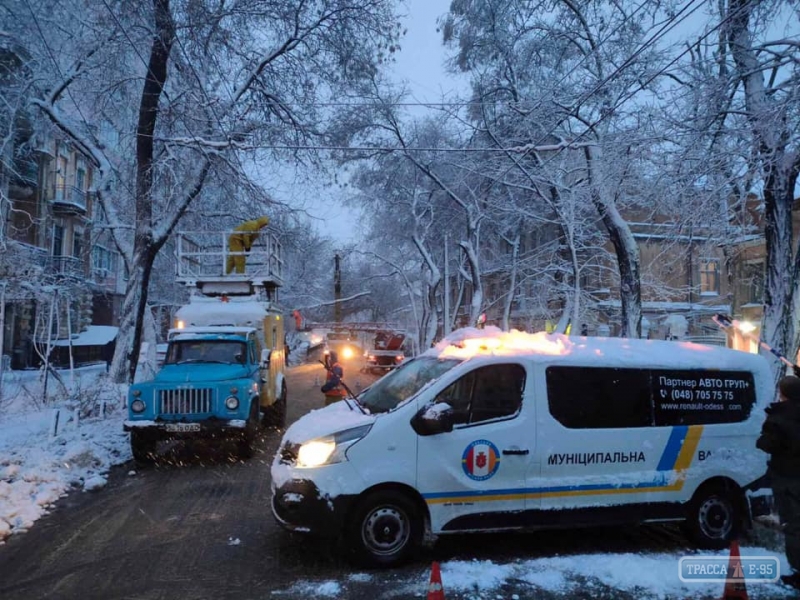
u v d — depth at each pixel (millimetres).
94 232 21406
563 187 16828
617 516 5715
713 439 6062
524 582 5047
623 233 13984
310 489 5227
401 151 23906
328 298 53344
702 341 25281
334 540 5992
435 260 33594
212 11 15109
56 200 28016
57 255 28125
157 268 28766
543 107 15227
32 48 16016
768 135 9305
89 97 17062
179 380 9875
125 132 17422
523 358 5750
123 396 14602
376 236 33188
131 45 14641
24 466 8641
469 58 22375
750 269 23562
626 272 14039
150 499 7645
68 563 5461
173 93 17375
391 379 6699
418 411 5441
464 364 5680
